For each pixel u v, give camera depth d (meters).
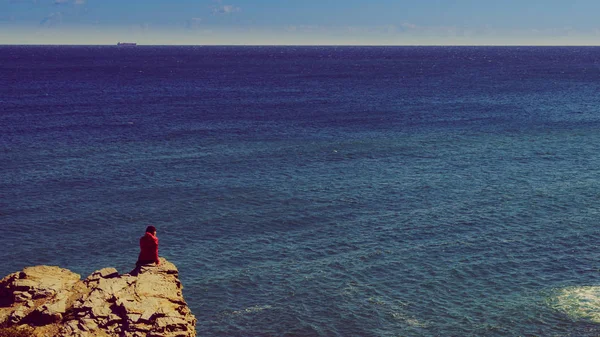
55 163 67.00
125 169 65.06
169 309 19.56
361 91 160.88
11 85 165.50
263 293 35.44
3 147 74.75
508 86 173.50
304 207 52.03
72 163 67.25
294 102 133.12
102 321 18.80
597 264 39.16
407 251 41.59
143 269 22.11
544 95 146.12
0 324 18.39
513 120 103.25
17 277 21.09
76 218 48.69
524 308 33.38
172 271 22.28
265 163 69.00
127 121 99.75
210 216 49.62
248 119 104.75
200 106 123.88
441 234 44.91
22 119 99.00
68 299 19.91
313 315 33.00
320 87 173.50
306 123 100.31
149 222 48.06
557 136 86.00
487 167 66.69
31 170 63.53
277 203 53.25
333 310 33.50
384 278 37.34
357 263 39.59
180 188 57.91
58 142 79.19
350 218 49.00
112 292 20.09
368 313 33.16
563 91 156.00
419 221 47.94
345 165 68.31
